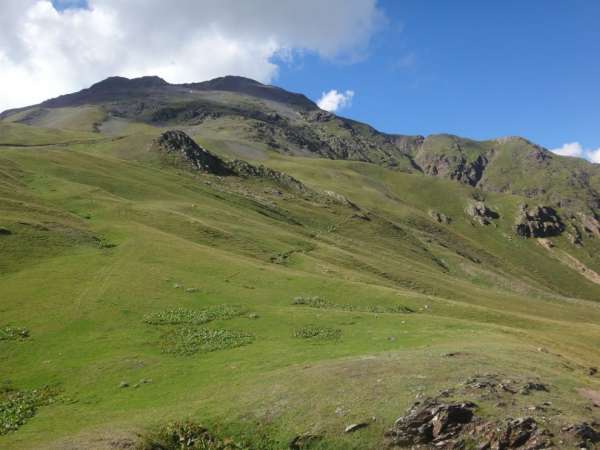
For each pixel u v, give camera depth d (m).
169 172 185.50
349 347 47.66
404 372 34.25
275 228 136.88
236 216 133.50
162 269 74.12
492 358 38.66
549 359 42.16
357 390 31.83
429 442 26.34
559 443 24.94
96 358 45.16
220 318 57.44
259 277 78.38
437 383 31.72
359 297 75.00
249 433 29.44
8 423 33.41
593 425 26.73
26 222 82.69
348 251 139.50
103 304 58.56
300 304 67.81
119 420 32.59
